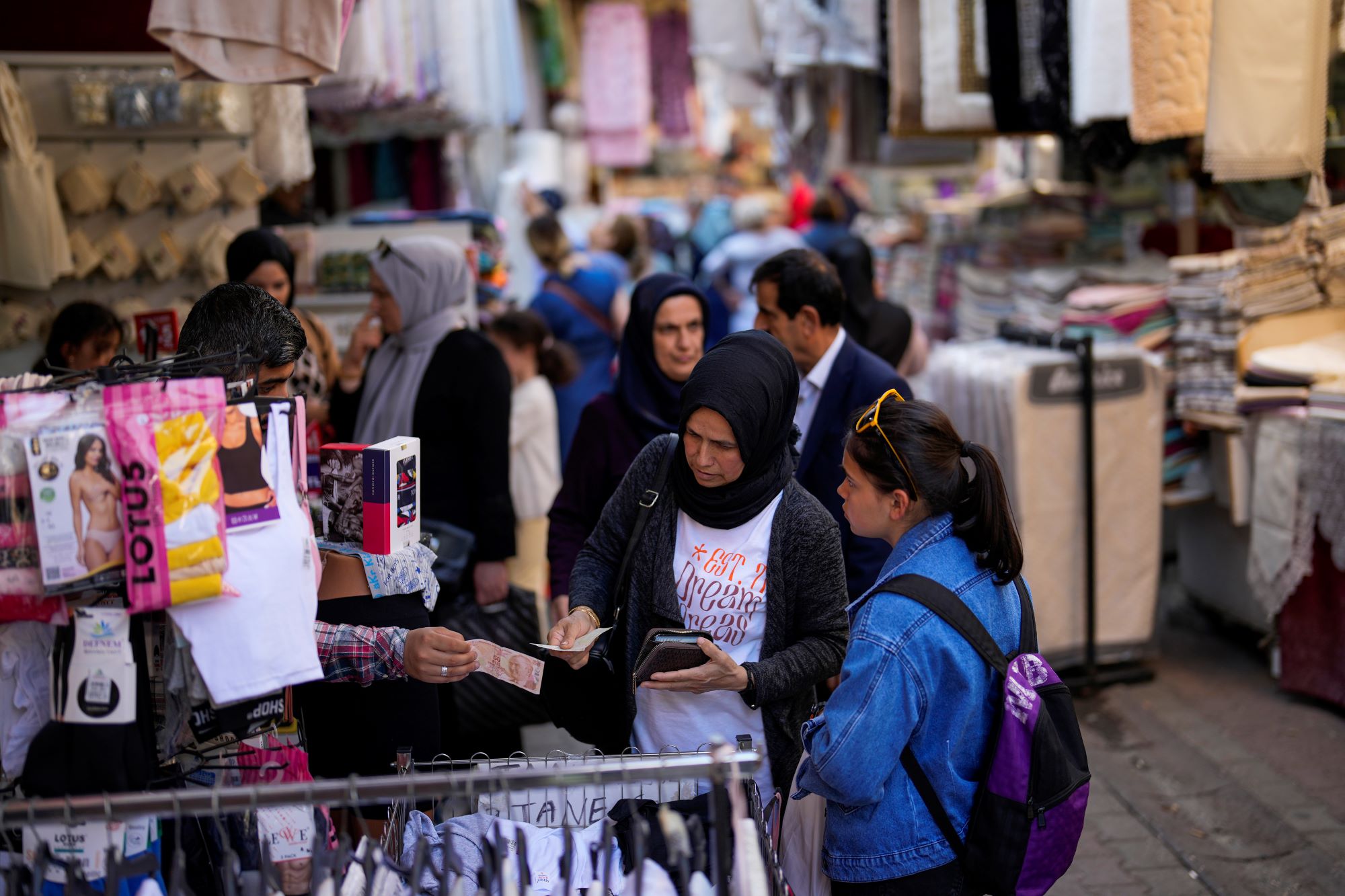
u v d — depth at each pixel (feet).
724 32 23.86
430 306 11.62
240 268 11.28
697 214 39.68
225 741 6.10
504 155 31.04
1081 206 21.79
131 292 14.10
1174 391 15.94
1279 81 10.21
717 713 7.22
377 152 22.94
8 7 13.44
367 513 7.04
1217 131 10.27
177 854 5.09
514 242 27.73
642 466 7.71
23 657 5.70
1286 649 14.28
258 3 7.80
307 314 12.93
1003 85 13.97
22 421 5.18
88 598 5.65
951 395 15.67
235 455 5.48
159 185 13.79
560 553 9.68
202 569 5.26
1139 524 14.94
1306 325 15.07
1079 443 14.58
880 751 6.12
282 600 5.61
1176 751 13.04
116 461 5.19
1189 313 15.43
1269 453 14.11
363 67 16.72
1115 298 16.02
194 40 7.72
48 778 5.48
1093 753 13.10
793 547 7.13
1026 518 14.47
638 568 7.35
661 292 9.69
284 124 14.48
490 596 11.40
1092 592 14.67
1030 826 6.23
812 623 7.14
